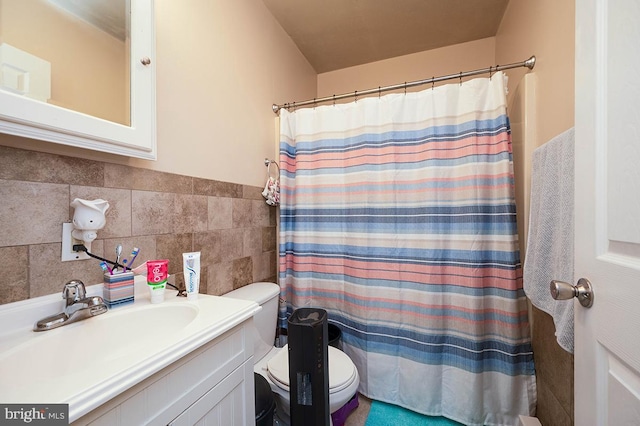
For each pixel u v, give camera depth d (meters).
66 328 0.65
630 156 0.47
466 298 1.27
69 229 0.75
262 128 1.65
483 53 2.04
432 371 1.31
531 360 1.24
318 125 1.61
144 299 0.87
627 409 0.46
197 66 1.18
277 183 1.69
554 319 0.88
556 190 0.91
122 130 0.79
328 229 1.59
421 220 1.36
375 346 1.43
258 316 1.27
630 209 0.47
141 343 0.76
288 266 1.69
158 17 1.00
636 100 0.46
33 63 0.67
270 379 1.09
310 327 0.86
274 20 1.80
